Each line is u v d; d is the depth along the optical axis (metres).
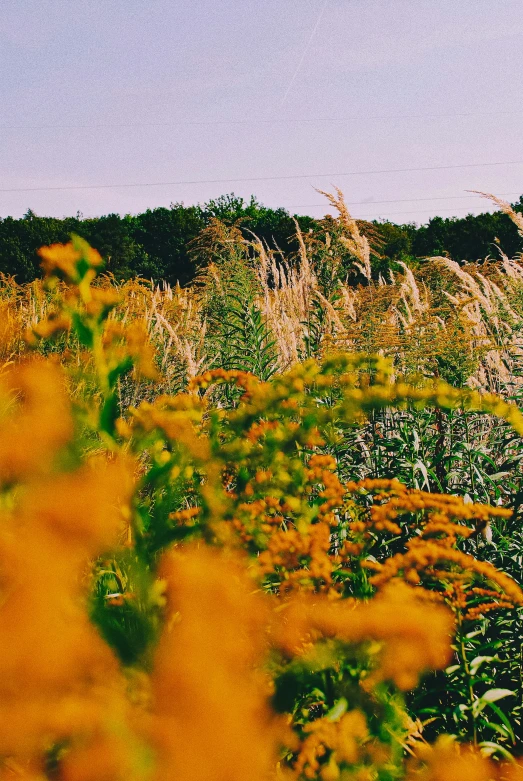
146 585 0.95
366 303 4.82
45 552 0.69
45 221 31.44
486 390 4.28
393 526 1.39
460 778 1.07
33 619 0.68
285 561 1.29
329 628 1.09
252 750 0.72
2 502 0.80
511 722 1.94
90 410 1.05
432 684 1.89
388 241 25.56
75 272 1.10
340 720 1.06
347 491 1.46
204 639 0.78
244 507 1.32
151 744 0.72
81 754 0.73
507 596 1.40
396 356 3.86
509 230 23.31
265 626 1.03
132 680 0.81
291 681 1.02
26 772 0.75
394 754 1.08
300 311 4.89
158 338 4.51
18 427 0.82
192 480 1.34
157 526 1.07
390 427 3.39
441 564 1.52
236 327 4.26
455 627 1.48
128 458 1.07
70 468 0.82
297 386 1.47
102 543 0.74
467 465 3.32
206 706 0.72
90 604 0.86
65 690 0.72
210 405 2.96
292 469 1.39
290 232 30.03
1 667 0.66
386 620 1.04
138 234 36.38
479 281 5.85
